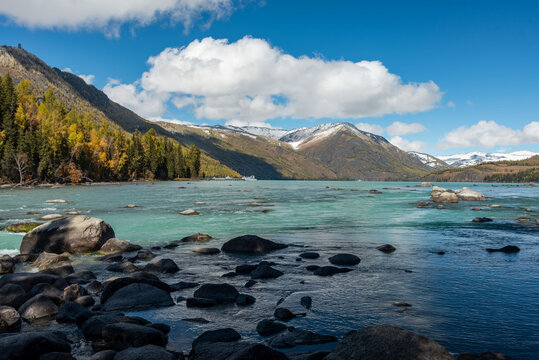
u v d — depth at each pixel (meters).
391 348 5.66
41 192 69.81
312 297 10.75
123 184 122.56
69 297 10.65
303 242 21.05
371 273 13.69
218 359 6.26
